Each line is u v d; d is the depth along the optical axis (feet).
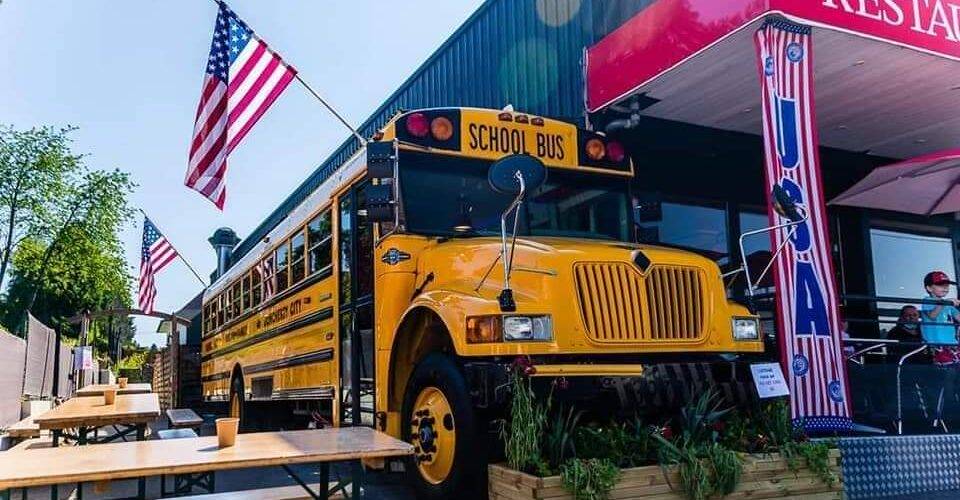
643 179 29.66
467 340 15.03
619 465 14.25
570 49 28.35
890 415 22.27
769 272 30.94
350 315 21.62
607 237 20.59
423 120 19.21
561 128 20.98
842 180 35.01
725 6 20.43
